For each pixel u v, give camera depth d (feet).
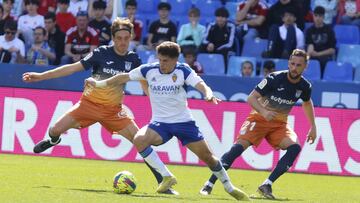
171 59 101.76
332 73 205.98
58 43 213.87
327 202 112.06
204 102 175.52
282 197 117.80
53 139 124.98
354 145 171.22
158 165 107.65
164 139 105.60
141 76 105.19
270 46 208.03
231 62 206.18
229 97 184.75
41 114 179.32
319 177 164.45
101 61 119.34
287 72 117.91
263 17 217.97
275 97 118.01
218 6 235.20
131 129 123.95
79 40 208.95
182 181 139.23
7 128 180.65
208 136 175.11
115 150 176.65
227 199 105.50
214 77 185.57
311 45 209.15
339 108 171.63
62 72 118.83
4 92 180.86
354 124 171.22
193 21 214.48
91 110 123.34
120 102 123.85
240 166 173.78
